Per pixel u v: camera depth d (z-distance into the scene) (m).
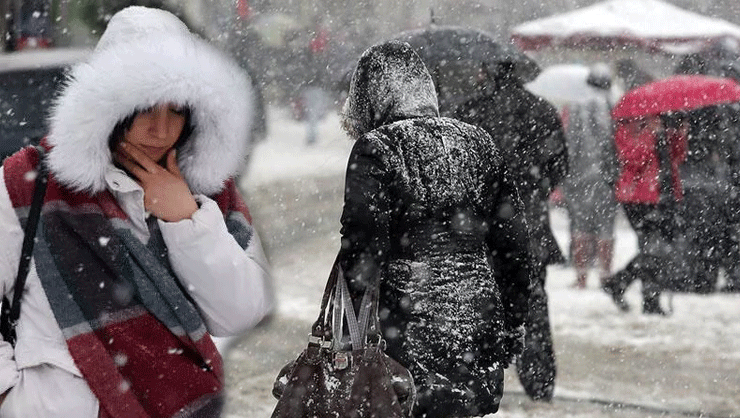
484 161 8.25
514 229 8.36
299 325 15.14
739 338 15.23
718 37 29.58
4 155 18.03
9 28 18.72
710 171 17.09
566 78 18.98
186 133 5.71
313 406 7.07
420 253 7.91
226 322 5.68
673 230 16.95
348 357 7.13
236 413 11.58
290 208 26.64
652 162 17.09
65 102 5.34
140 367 5.42
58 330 5.36
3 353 5.37
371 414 7.05
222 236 5.56
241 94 5.72
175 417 5.48
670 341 15.12
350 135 8.62
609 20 30.52
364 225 7.66
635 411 12.06
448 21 53.12
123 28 5.66
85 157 5.30
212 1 36.47
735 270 17.44
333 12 48.62
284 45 41.53
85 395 5.34
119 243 5.41
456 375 7.84
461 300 7.90
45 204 5.36
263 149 36.84
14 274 5.41
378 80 8.32
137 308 5.43
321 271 19.30
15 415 5.32
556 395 12.50
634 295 18.17
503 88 12.62
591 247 18.67
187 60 5.45
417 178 7.95
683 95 17.14
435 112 8.34
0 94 17.86
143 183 5.55
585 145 18.30
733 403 12.48
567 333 15.56
